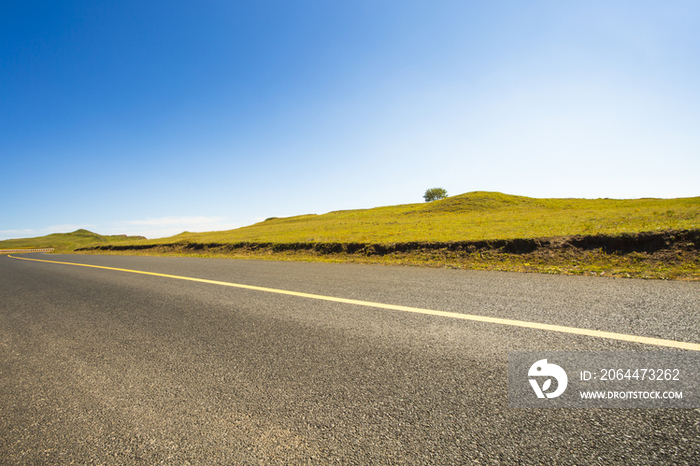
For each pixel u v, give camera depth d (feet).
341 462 5.08
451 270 23.67
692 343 8.26
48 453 5.71
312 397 6.94
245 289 19.65
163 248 71.87
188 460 5.34
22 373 9.12
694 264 19.36
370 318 12.27
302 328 11.61
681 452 4.86
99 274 31.07
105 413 6.84
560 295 14.07
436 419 5.94
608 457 4.86
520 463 4.84
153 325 13.11
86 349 10.78
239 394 7.26
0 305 18.88
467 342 9.37
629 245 23.98
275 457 5.28
